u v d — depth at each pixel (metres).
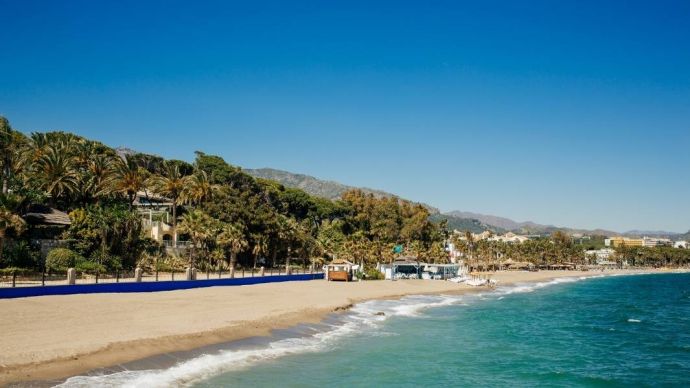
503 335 50.47
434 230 185.25
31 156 78.25
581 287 142.88
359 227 158.50
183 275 68.44
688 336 54.12
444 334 48.34
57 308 37.31
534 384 32.66
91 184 79.81
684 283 170.50
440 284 110.94
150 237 80.62
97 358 26.58
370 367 33.25
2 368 23.05
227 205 93.06
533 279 166.00
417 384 30.44
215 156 135.50
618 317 70.56
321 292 70.25
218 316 42.31
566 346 46.50
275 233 98.19
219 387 25.53
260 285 68.50
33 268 56.25
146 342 30.77
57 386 22.22
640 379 35.12
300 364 32.03
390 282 101.94
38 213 66.31
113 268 63.66
